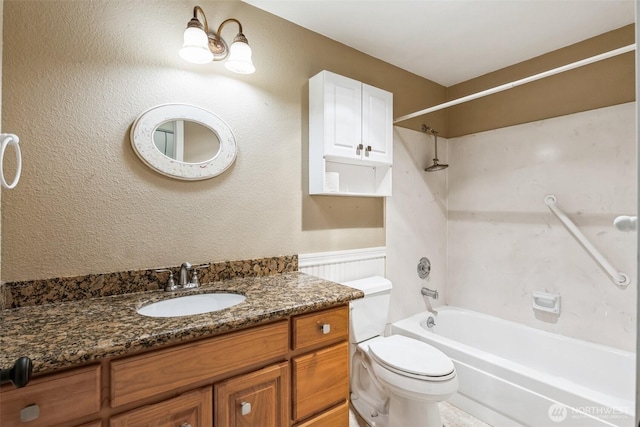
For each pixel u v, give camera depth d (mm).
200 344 922
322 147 1694
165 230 1365
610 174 1827
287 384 1098
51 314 1010
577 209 1954
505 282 2312
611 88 1827
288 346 1113
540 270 2125
